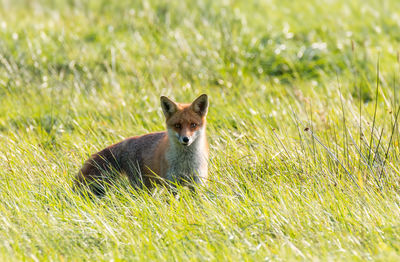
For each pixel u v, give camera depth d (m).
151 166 14.05
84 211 11.91
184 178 13.67
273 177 13.20
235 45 26.00
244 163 14.23
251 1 33.19
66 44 27.19
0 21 31.75
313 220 10.82
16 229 10.89
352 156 13.69
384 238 9.94
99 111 19.69
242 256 9.62
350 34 26.58
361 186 11.96
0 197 12.56
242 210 11.48
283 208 11.19
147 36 27.98
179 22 29.39
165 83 21.83
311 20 29.58
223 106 19.39
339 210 11.05
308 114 17.67
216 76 23.20
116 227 11.31
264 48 26.12
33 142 16.66
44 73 23.97
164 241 10.55
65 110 20.02
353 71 22.28
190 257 9.79
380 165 12.95
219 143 15.87
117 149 14.98
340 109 16.97
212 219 11.00
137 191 13.91
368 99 20.50
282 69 24.34
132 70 23.78
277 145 14.37
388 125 15.88
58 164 14.94
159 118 18.61
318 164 13.33
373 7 31.17
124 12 31.67
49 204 12.15
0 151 15.55
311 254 9.62
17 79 22.83
